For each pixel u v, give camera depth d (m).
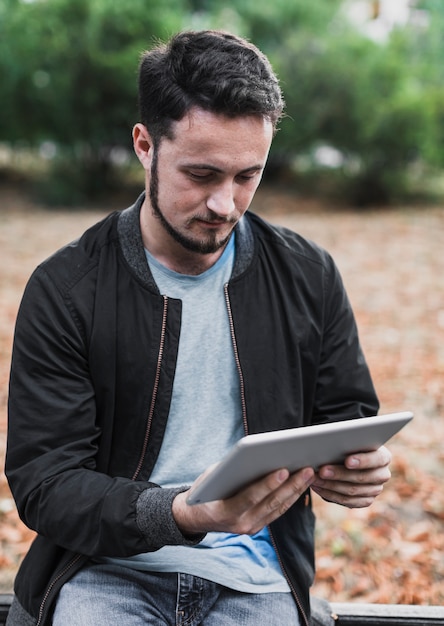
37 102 14.34
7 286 8.23
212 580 1.84
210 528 1.61
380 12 12.15
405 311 7.43
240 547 1.92
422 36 17.53
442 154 14.34
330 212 13.88
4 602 2.26
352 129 14.27
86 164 15.21
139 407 1.87
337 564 3.35
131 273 1.90
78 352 1.85
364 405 2.06
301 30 15.74
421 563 3.36
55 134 14.73
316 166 16.81
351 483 1.74
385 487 3.99
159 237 1.89
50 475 1.74
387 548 3.47
